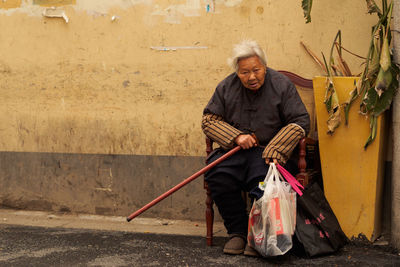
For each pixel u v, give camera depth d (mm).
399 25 3191
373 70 3250
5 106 4480
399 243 3242
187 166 4113
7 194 4504
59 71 4344
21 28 4391
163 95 4137
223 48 3975
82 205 4375
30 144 4445
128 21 4164
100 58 4246
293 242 3146
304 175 3197
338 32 3547
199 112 4062
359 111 3328
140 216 4262
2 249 3402
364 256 3139
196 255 3236
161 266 3023
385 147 3555
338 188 3424
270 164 3104
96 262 3113
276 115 3299
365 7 3646
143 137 4203
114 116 4250
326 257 3109
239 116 3373
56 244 3523
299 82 3736
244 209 3330
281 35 3844
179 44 4070
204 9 3994
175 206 4176
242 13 3914
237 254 3227
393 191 3279
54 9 4301
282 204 2982
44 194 4445
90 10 4234
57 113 4371
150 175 4207
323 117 3428
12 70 4441
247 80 3205
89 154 4324
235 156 3262
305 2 3520
